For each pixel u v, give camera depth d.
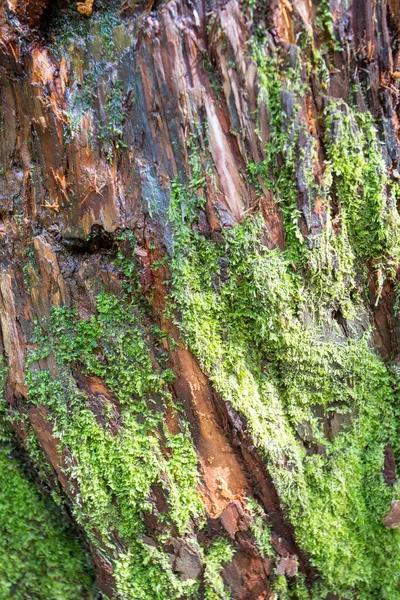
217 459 1.17
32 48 1.16
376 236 1.19
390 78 1.18
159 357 1.17
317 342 1.19
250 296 1.16
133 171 1.14
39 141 1.19
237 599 1.18
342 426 1.23
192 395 1.15
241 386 1.15
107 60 1.16
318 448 1.22
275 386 1.21
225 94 1.10
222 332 1.16
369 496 1.24
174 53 1.07
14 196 1.23
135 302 1.18
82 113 1.16
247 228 1.15
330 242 1.17
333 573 1.22
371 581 1.26
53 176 1.18
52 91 1.16
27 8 1.13
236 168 1.14
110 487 1.19
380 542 1.25
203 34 1.08
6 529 1.38
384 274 1.21
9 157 1.23
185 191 1.13
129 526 1.19
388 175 1.19
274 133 1.12
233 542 1.17
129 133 1.14
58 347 1.22
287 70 1.10
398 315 1.24
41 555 1.38
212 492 1.17
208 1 1.07
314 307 1.19
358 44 1.15
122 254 1.17
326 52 1.13
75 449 1.20
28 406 1.25
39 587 1.37
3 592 1.36
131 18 1.16
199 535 1.17
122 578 1.20
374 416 1.25
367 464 1.24
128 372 1.18
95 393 1.21
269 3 1.07
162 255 1.13
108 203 1.15
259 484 1.17
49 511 1.39
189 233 1.13
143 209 1.13
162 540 1.17
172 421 1.18
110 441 1.19
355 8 1.13
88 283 1.20
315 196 1.15
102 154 1.15
